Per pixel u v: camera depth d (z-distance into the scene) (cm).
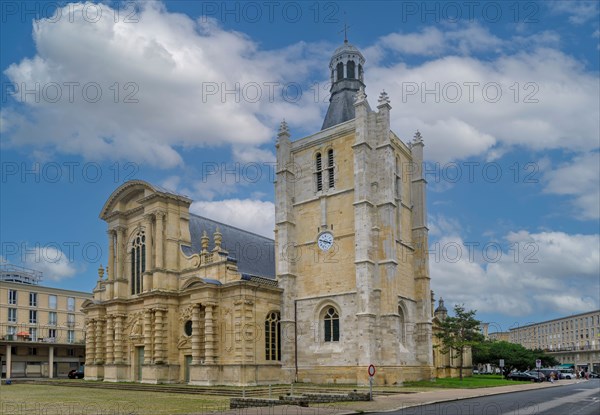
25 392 5103
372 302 5172
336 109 6178
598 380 9188
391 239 5306
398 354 5112
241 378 5119
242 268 6569
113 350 6488
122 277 6619
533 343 19425
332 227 5628
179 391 4891
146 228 6278
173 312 5922
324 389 4591
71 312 10806
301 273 5762
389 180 5444
